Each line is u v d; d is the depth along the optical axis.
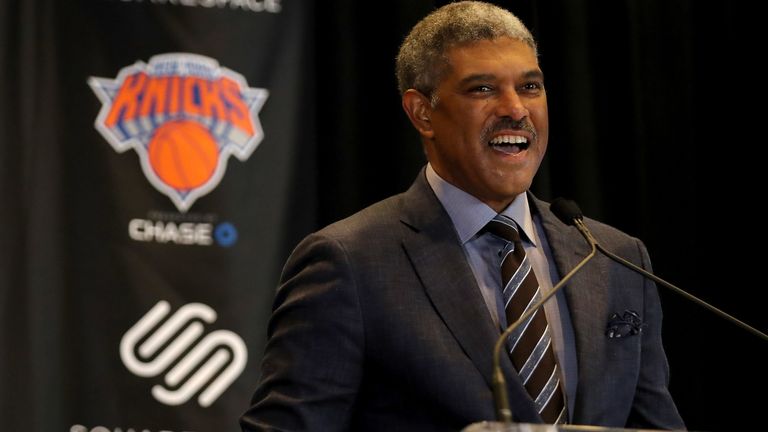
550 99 12.14
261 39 11.12
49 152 10.67
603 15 12.30
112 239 10.63
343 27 11.62
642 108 12.15
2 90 10.69
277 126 11.08
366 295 6.43
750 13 12.20
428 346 6.29
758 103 12.09
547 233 6.91
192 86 10.88
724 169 12.15
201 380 10.56
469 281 6.53
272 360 6.50
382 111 11.68
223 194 10.83
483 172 6.62
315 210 11.16
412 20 11.70
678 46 12.26
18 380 10.41
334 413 6.30
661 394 6.67
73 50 10.80
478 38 6.76
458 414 6.15
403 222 6.80
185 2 10.98
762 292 11.86
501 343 5.48
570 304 6.60
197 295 10.66
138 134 10.76
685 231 12.06
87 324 10.52
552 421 6.25
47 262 10.55
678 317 11.91
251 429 6.34
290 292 6.61
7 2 10.80
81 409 10.44
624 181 12.13
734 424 11.81
